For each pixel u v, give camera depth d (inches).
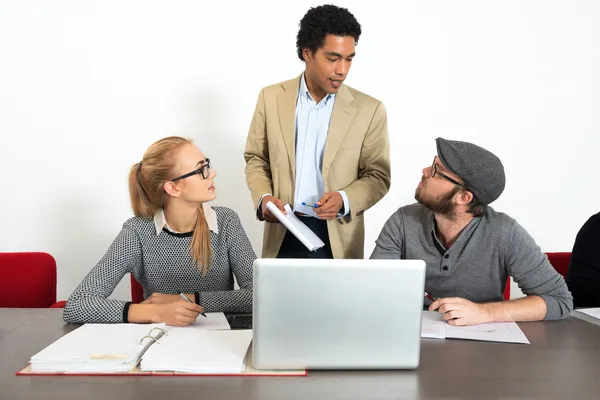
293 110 97.2
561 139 143.5
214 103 138.8
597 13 140.7
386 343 53.6
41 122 137.3
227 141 139.9
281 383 50.9
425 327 66.9
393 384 50.9
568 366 55.6
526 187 144.5
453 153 75.4
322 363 53.5
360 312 53.2
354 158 97.3
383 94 140.9
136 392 48.7
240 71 138.3
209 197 78.8
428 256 81.4
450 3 139.4
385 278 53.1
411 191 143.3
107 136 138.3
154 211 81.4
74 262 140.9
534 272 76.1
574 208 145.6
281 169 98.0
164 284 82.6
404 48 140.0
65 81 136.5
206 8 136.6
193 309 66.9
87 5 135.1
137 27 136.3
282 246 98.7
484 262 78.7
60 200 139.3
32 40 135.3
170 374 52.6
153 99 138.0
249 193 141.6
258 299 52.7
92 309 68.4
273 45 138.0
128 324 65.8
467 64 140.9
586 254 89.7
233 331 62.8
